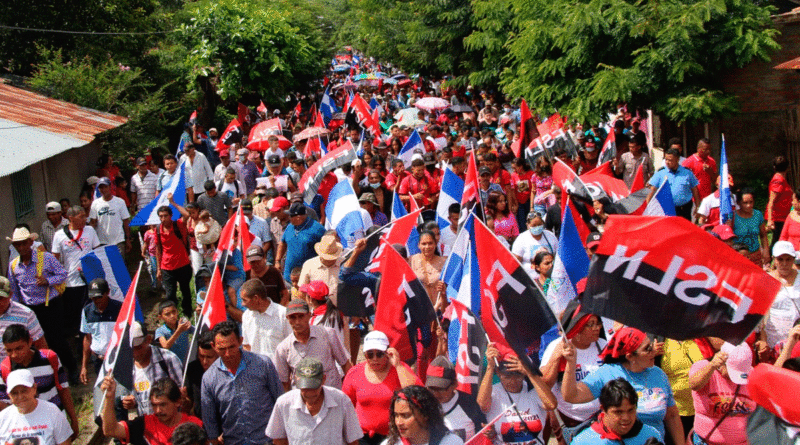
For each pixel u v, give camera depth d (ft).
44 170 47.98
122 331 21.25
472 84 78.02
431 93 110.01
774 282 17.95
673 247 18.42
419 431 17.03
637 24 46.29
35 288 32.32
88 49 71.56
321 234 33.96
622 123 54.13
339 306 26.73
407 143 51.88
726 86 48.49
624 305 18.88
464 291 21.57
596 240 26.32
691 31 45.06
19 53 70.69
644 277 18.67
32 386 20.94
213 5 86.02
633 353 18.60
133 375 22.94
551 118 50.49
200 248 39.17
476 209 33.06
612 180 35.65
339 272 26.89
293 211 33.78
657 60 45.11
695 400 20.18
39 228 46.32
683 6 45.47
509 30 73.61
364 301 26.68
